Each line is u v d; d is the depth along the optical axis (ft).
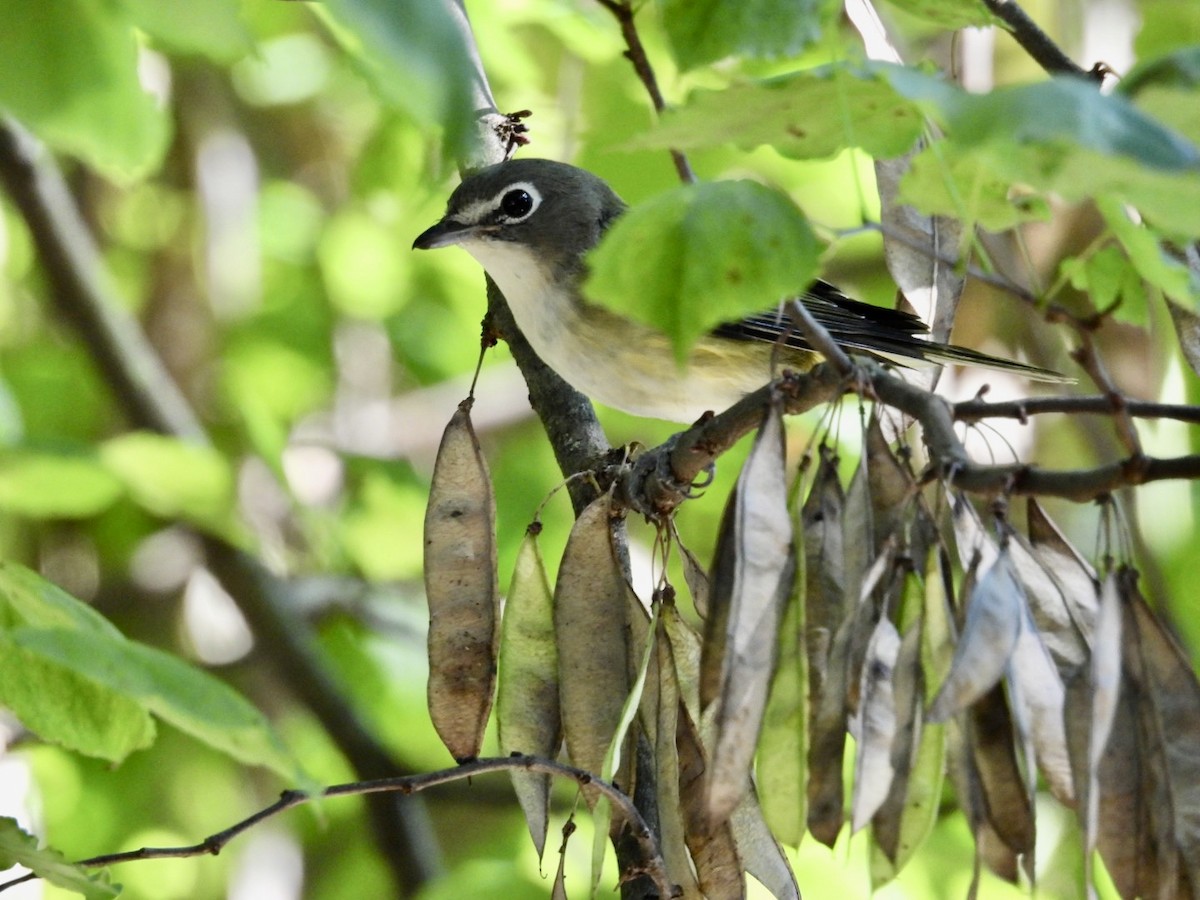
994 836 18.30
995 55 42.32
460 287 56.80
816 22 19.45
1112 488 16.96
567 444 32.81
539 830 23.32
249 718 18.67
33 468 43.62
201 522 46.03
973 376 43.29
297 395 56.95
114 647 18.72
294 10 50.57
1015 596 16.58
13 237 54.75
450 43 14.29
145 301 57.57
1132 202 15.60
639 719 23.38
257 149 59.67
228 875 51.57
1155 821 17.58
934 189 18.94
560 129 41.57
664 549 23.52
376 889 53.47
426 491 52.13
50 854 21.34
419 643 51.21
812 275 15.71
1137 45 30.35
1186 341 23.71
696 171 40.22
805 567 19.01
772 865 22.72
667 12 19.67
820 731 18.29
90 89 19.62
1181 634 39.78
